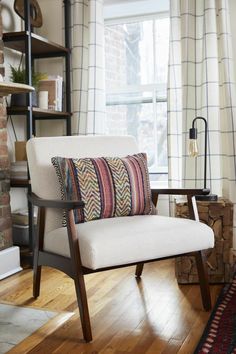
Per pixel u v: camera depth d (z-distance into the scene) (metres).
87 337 1.82
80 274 1.84
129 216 2.25
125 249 1.85
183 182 2.99
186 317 2.04
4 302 2.26
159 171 3.54
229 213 2.48
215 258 2.51
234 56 2.97
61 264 1.99
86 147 2.42
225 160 2.99
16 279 2.65
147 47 3.53
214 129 2.92
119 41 3.59
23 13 3.07
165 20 3.46
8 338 1.85
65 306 2.20
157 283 2.53
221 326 1.92
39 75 3.20
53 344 1.80
